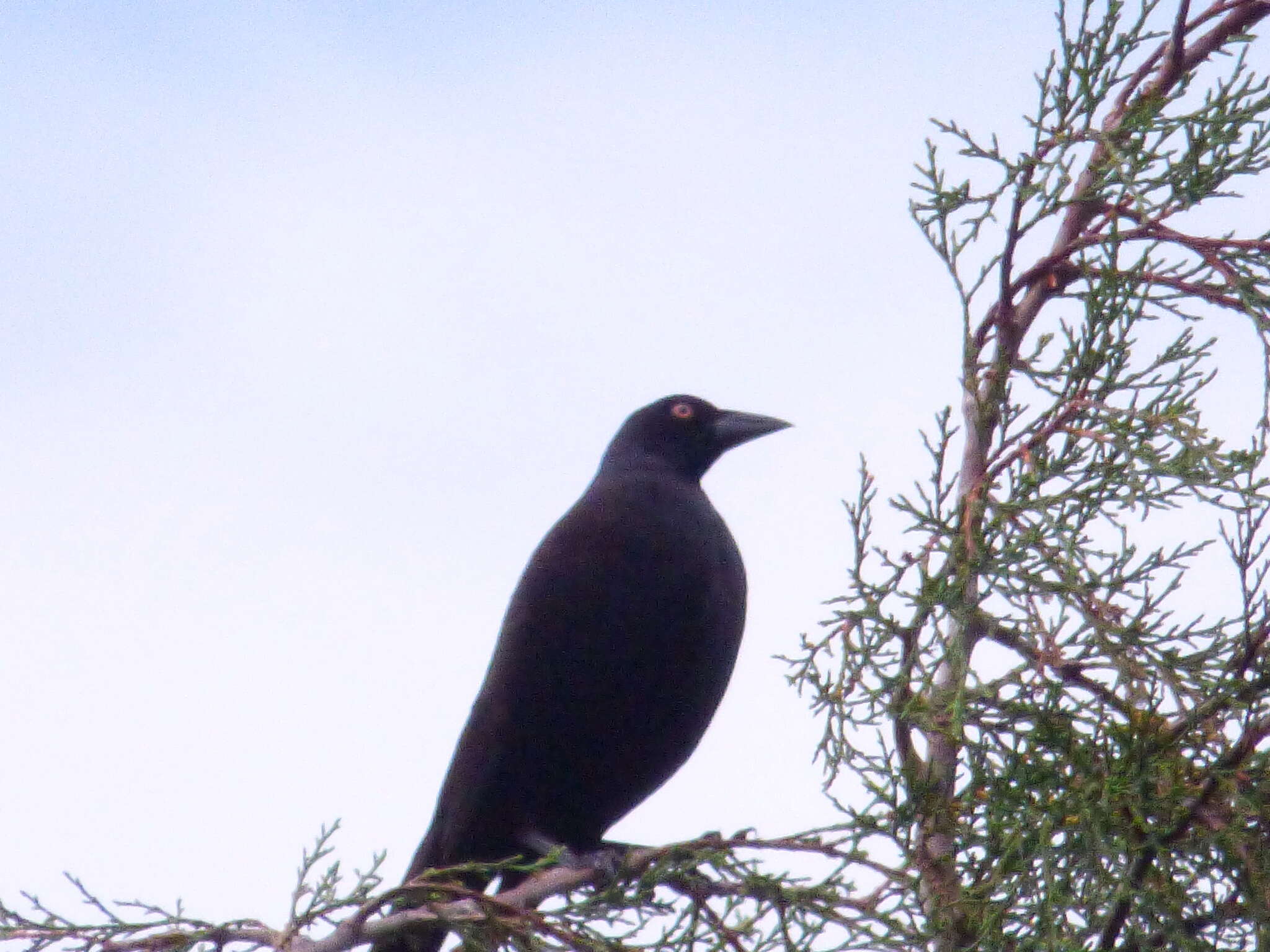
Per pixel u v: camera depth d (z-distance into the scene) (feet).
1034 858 29.27
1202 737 30.45
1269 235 33.27
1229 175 34.22
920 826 31.32
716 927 32.91
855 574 31.68
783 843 31.86
